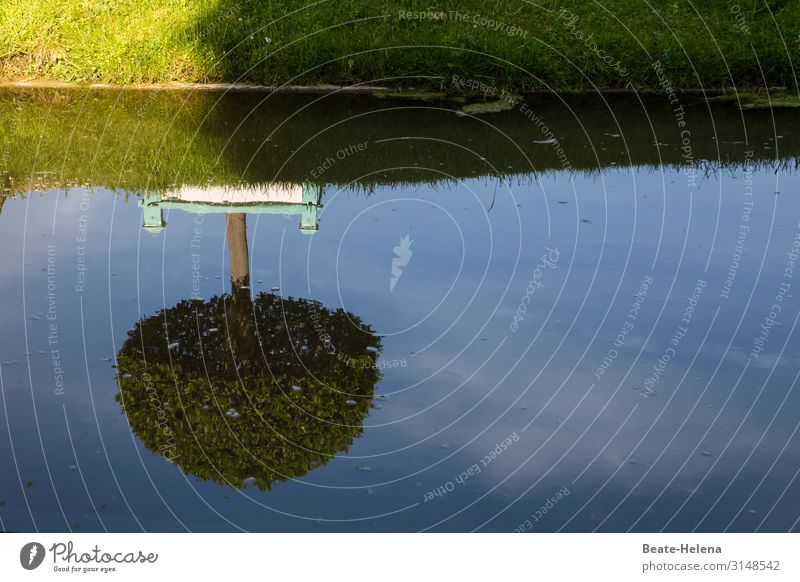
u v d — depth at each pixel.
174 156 6.23
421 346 4.02
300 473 3.18
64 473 3.15
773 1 8.95
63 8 8.30
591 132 6.88
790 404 3.62
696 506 3.04
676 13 8.70
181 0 8.52
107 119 6.94
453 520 2.97
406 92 7.73
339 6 8.46
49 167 5.98
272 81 7.80
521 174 6.03
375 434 3.41
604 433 3.44
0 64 7.91
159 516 2.95
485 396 3.68
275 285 4.54
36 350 3.89
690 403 3.64
